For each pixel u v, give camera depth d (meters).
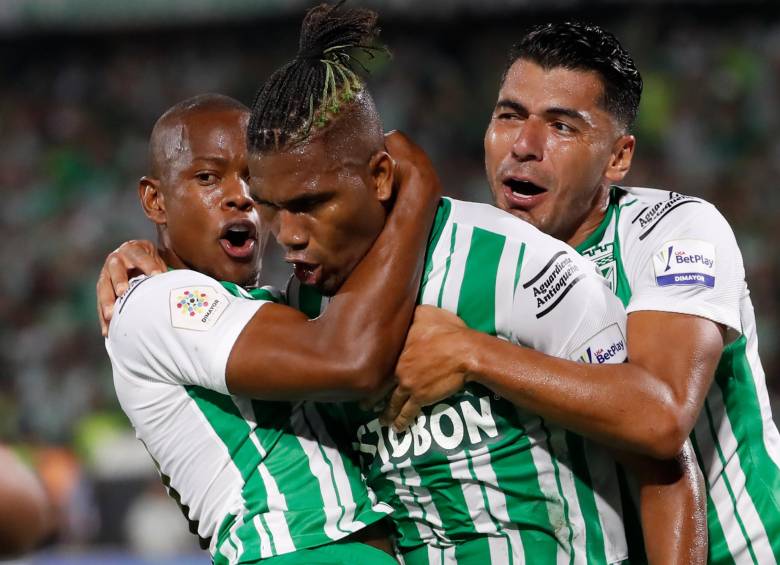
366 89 4.96
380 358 4.80
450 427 5.02
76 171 25.39
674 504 5.11
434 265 5.09
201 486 5.18
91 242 23.78
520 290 4.99
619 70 5.77
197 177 5.46
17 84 27.06
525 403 4.84
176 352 4.99
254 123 4.82
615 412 4.82
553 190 5.73
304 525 4.98
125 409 5.32
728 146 21.66
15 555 3.94
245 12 25.08
